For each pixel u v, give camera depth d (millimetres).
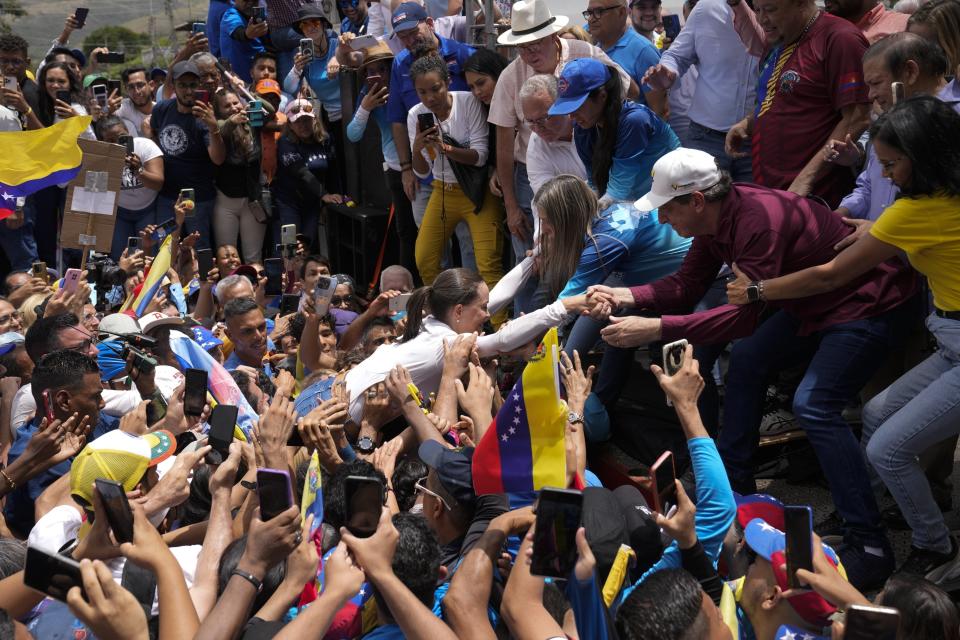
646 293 4375
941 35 4387
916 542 3982
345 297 6820
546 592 2723
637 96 6027
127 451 3227
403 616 2467
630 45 6543
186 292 7453
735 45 5629
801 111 4680
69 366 3959
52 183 6367
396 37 7961
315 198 8586
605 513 2998
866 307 4051
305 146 8508
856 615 2168
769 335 4309
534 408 3076
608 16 6492
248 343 5664
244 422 4535
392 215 7895
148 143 8297
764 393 4375
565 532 2424
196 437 3873
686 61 5836
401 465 3781
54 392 3953
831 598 2551
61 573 2375
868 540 4039
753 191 4094
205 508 3623
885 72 4102
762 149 4859
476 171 6426
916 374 3949
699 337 4094
